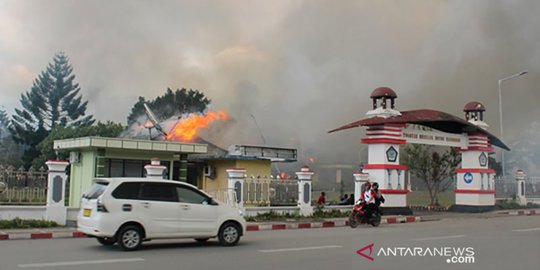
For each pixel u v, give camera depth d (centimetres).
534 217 2484
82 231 1195
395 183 2391
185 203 1234
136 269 934
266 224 1856
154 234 1191
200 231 1238
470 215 2519
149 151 2244
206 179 2731
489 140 2908
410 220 2220
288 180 2233
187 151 2298
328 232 1678
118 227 1155
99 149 2134
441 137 2633
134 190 1191
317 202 2405
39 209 1664
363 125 2409
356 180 2348
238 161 2594
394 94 2444
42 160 5450
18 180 1706
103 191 1167
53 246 1254
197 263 1008
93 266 959
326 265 997
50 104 6619
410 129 2488
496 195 3194
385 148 2375
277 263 1016
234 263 1012
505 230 1727
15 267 941
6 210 1623
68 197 2492
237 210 1305
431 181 3334
